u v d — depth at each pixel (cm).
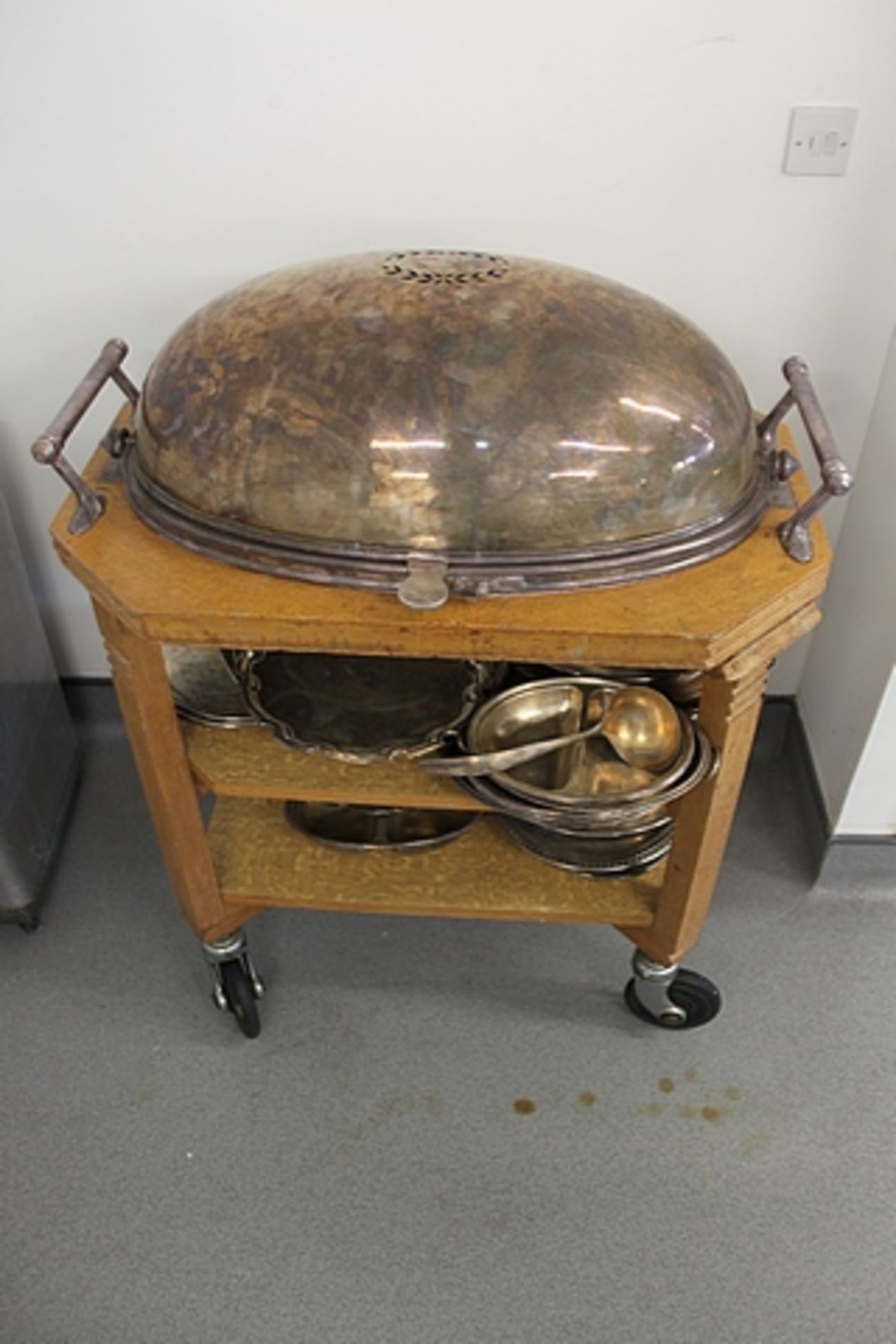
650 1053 138
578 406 90
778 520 102
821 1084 135
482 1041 140
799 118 121
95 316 138
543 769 117
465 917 129
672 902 121
